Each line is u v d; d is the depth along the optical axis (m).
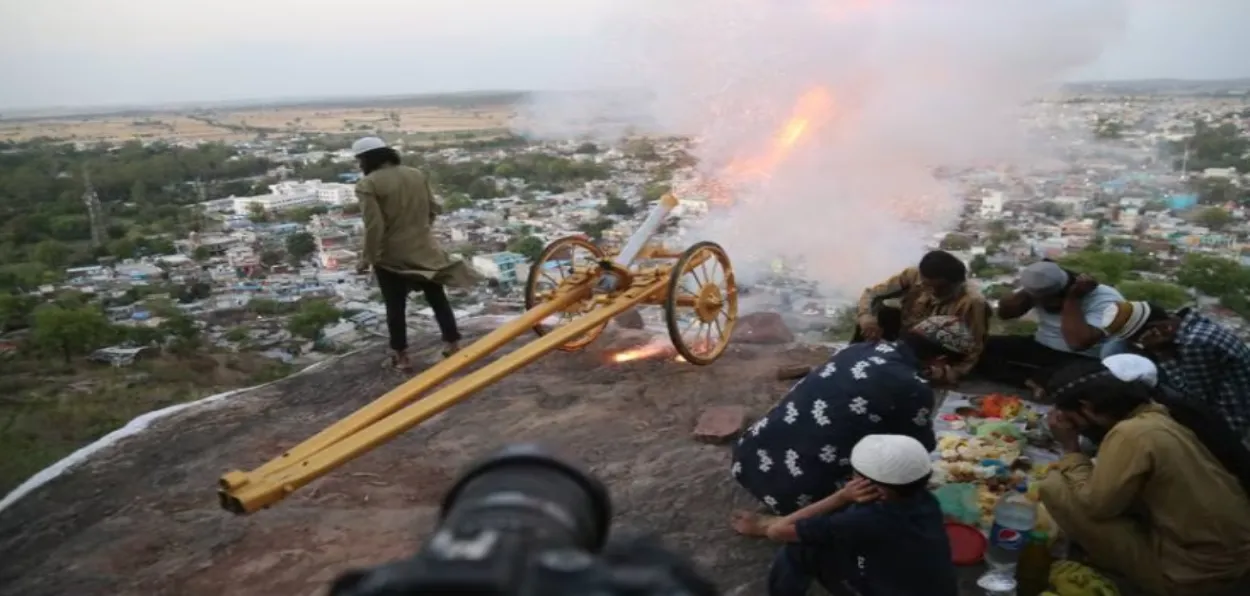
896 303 5.95
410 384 4.36
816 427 3.41
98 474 4.67
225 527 4.07
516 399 5.48
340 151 106.38
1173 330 4.07
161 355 20.00
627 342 6.48
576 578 0.86
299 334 25.78
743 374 5.79
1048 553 3.28
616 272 5.66
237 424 5.30
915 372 3.44
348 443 3.72
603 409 5.28
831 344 6.48
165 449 4.95
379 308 29.52
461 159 68.75
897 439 2.96
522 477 1.23
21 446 8.23
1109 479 3.09
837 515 2.97
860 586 2.99
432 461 4.68
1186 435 3.13
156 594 3.59
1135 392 3.25
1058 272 4.98
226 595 3.58
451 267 5.97
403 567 0.89
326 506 4.25
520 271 26.86
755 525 3.71
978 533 3.57
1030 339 5.31
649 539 1.21
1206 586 3.08
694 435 4.79
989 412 4.79
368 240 5.59
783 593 3.19
